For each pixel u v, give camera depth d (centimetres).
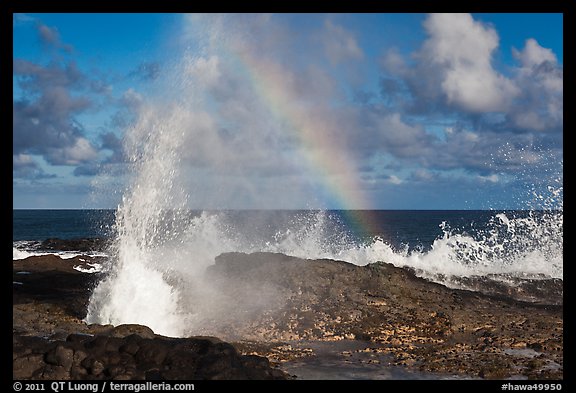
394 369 1200
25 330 1251
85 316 1538
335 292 1738
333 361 1249
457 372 1186
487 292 2067
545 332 1523
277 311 1595
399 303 1719
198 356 1050
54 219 9788
